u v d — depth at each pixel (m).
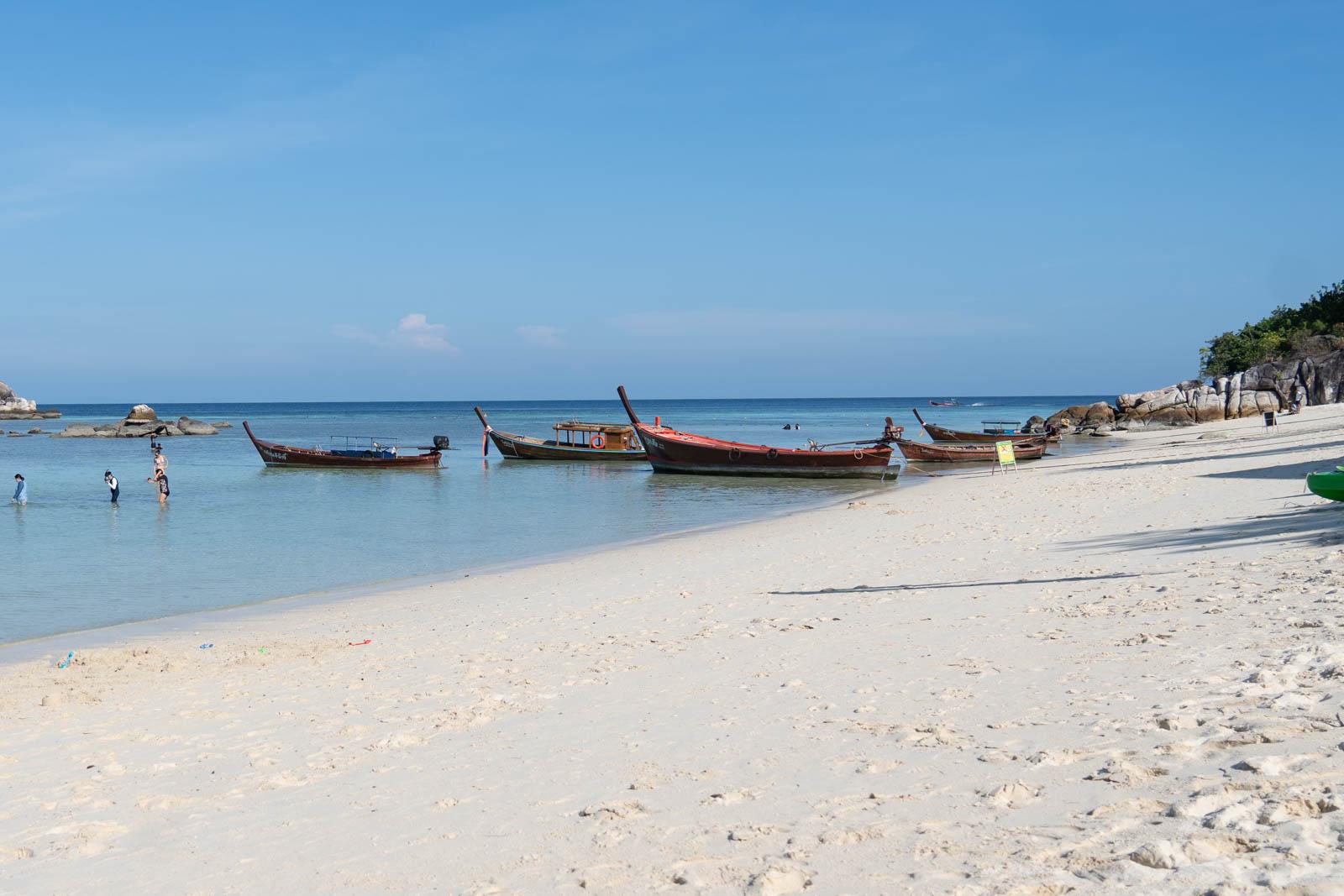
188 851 5.38
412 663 10.84
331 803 6.03
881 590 13.23
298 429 126.44
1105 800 4.41
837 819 4.66
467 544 24.91
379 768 6.75
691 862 4.32
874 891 3.76
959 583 13.12
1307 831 3.67
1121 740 5.31
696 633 11.26
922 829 4.36
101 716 9.06
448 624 13.77
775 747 6.15
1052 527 18.91
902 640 9.53
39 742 8.20
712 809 5.07
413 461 54.03
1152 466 33.91
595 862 4.51
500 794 5.84
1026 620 9.80
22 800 6.61
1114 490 25.95
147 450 78.19
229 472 54.09
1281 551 11.84
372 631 13.55
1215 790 4.27
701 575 16.88
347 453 55.09
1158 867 3.59
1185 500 20.92
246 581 19.61
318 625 14.58
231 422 153.88
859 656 8.97
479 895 4.28
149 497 39.59
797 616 11.85
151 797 6.46
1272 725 5.05
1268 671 6.23
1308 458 28.23
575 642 11.45
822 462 44.47
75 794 6.66
